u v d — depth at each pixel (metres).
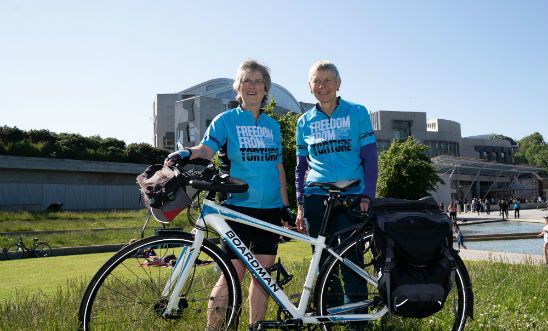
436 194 65.38
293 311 3.43
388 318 3.62
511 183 84.50
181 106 71.62
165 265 3.31
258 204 3.86
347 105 4.27
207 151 3.80
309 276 3.51
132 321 3.21
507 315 4.42
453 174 71.38
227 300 3.42
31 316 4.07
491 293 5.32
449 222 3.19
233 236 3.42
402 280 3.06
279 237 3.80
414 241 3.05
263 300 3.75
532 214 51.38
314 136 4.28
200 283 3.37
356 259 3.51
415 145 41.28
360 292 3.55
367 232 3.47
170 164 3.29
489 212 56.94
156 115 96.94
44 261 15.29
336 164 4.14
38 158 51.12
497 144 113.19
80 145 58.19
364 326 3.54
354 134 4.18
